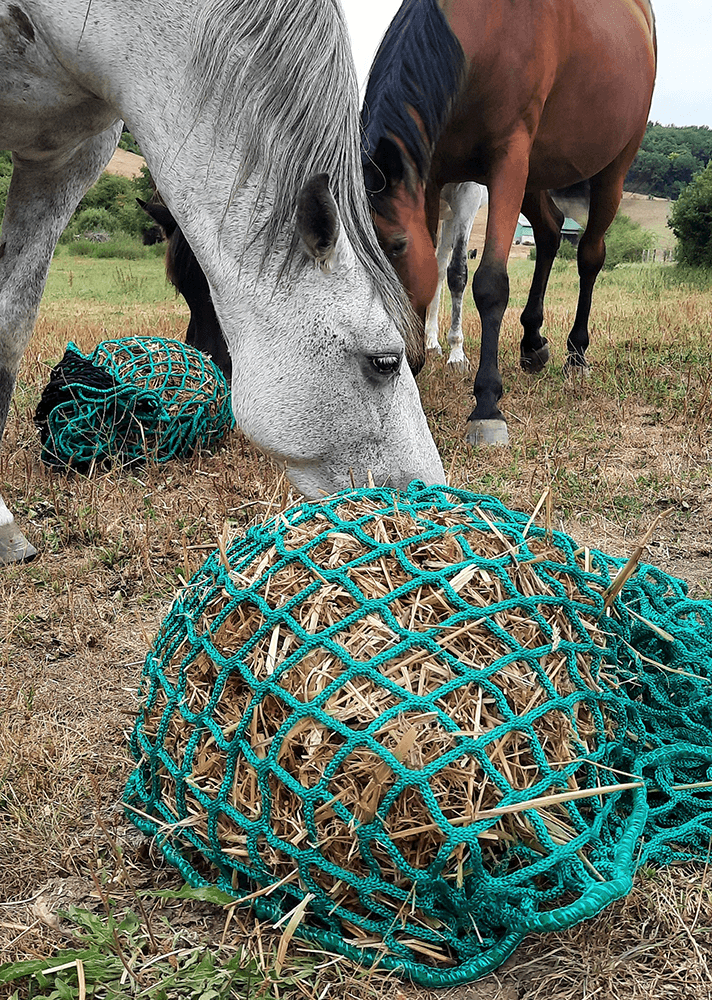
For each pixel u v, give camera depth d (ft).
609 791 4.98
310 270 8.27
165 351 15.12
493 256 14.85
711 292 41.65
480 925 4.94
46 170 10.09
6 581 10.26
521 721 5.03
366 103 13.73
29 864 5.92
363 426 8.57
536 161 17.19
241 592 5.64
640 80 17.89
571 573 6.01
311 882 5.02
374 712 5.05
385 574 5.64
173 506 12.52
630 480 13.05
